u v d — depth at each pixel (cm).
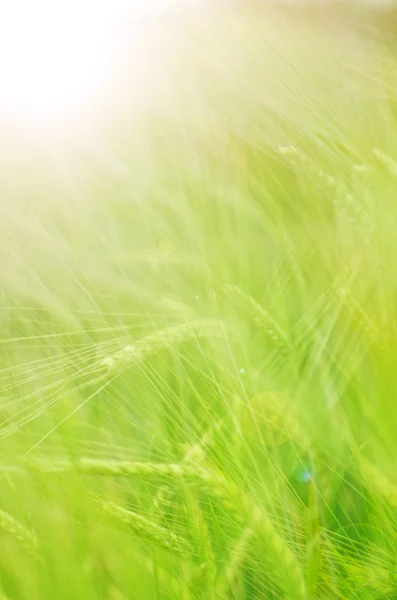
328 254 76
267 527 56
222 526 60
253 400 64
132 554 57
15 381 69
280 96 96
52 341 73
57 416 64
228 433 64
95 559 57
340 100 108
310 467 63
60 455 61
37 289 78
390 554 60
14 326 77
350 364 66
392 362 63
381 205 74
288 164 89
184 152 100
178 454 62
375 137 93
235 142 96
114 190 95
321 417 64
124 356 66
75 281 77
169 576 56
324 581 59
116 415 67
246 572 59
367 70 119
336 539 61
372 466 60
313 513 58
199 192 91
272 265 82
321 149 89
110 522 57
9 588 56
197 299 75
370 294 69
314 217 82
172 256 80
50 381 69
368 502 62
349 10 153
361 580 59
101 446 64
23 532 56
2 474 59
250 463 62
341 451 64
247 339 71
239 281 76
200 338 70
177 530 60
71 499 57
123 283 80
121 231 89
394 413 62
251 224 86
